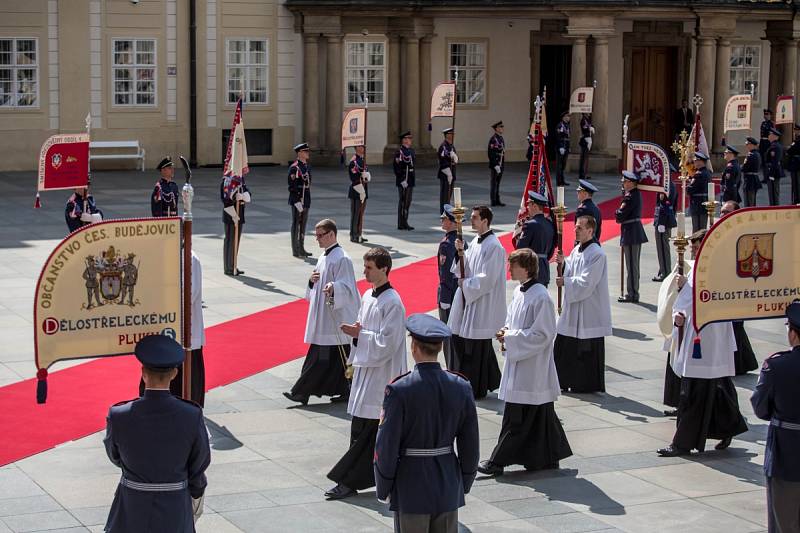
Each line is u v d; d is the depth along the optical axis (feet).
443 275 51.47
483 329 47.78
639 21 140.56
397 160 90.02
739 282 34.12
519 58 140.05
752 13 134.41
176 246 30.04
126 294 29.84
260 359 52.85
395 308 37.22
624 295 66.85
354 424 37.65
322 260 45.98
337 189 113.91
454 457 29.40
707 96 134.21
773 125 132.36
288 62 131.95
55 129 123.54
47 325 29.37
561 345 49.03
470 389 29.32
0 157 121.60
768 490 33.14
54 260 29.17
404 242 84.99
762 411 32.53
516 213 100.63
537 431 39.34
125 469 27.09
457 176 126.82
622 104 141.90
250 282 70.08
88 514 34.99
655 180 65.26
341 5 128.47
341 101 131.95
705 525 35.09
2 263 72.84
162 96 127.65
